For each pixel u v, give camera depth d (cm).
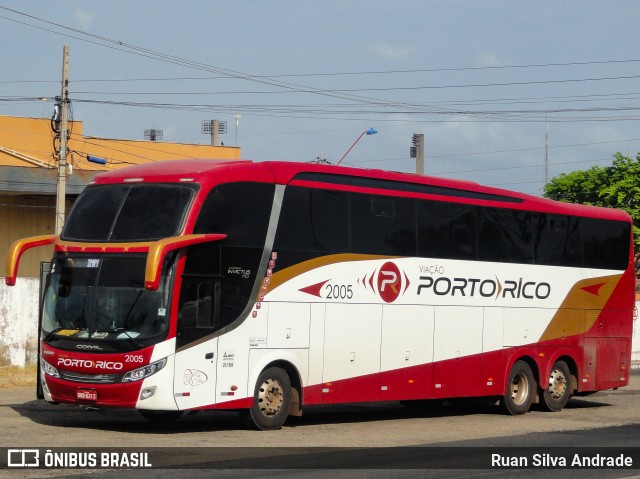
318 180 1822
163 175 1673
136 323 1596
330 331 1820
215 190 1659
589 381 2389
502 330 2173
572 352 2347
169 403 1585
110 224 1669
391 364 1928
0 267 4000
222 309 1659
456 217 2086
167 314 1594
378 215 1922
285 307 1748
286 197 1764
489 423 2023
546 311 2283
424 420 2077
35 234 4078
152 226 1630
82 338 1625
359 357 1870
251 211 1709
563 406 2338
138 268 1614
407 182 1991
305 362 1780
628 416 2214
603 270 2434
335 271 1833
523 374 2236
